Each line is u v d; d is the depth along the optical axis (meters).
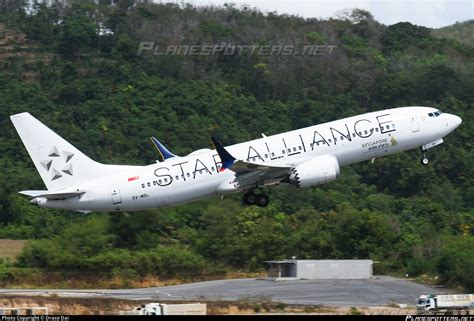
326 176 164.75
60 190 166.25
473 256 176.38
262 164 159.12
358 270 181.88
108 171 167.62
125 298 147.62
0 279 178.00
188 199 166.38
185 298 149.62
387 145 169.50
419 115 171.75
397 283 172.62
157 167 165.75
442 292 166.12
